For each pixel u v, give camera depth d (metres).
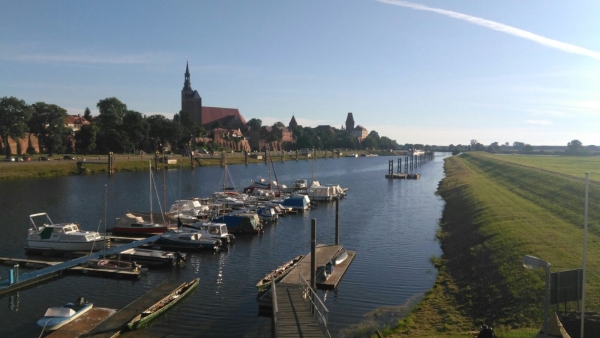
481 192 82.38
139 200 95.12
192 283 39.94
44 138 184.00
